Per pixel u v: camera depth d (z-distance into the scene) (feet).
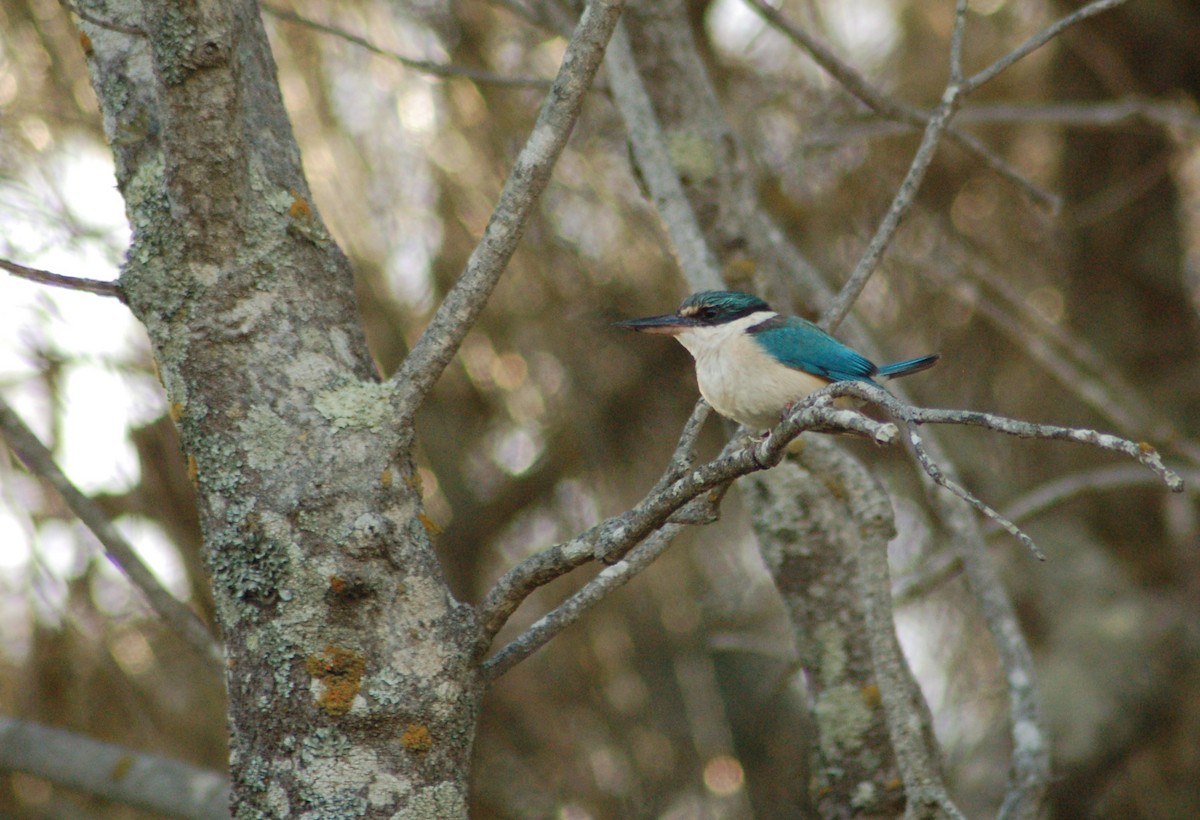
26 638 33.73
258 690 15.71
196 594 33.73
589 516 44.39
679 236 25.18
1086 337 51.75
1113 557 51.80
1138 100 43.21
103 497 33.55
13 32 33.45
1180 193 52.90
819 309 31.30
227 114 15.98
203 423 16.40
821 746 28.22
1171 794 47.06
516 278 41.09
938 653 46.09
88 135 32.96
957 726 45.83
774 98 44.65
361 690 15.71
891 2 47.19
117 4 17.75
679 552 44.16
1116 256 51.47
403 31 38.86
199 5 15.40
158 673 36.22
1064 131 51.93
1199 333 51.75
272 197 17.11
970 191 49.08
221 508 16.20
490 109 39.14
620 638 42.93
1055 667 48.47
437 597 16.46
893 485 47.98
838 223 45.29
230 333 16.53
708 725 42.65
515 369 42.24
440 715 16.03
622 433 44.68
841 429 16.66
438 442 43.86
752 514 29.32
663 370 44.32
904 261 42.50
